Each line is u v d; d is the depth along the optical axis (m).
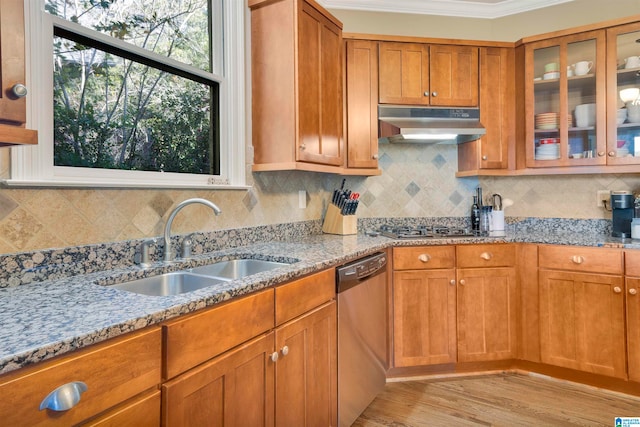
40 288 1.14
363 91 2.64
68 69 1.37
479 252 2.45
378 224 3.02
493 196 2.96
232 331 1.15
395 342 2.39
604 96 2.43
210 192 1.90
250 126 2.16
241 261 1.83
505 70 2.77
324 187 2.85
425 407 2.11
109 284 1.29
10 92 0.83
